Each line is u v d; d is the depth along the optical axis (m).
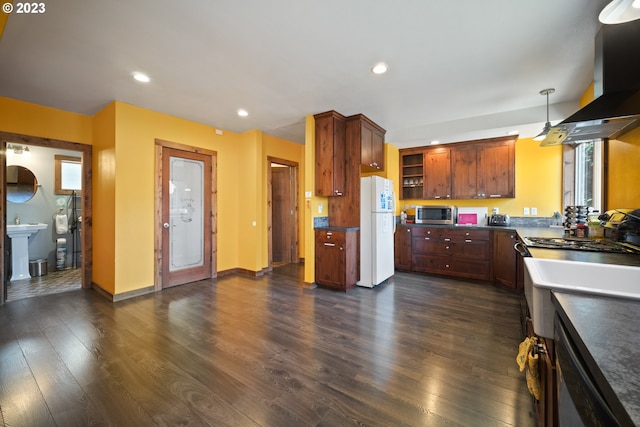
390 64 2.49
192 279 4.18
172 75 2.69
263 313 2.95
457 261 4.34
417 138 4.41
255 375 1.86
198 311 3.00
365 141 4.00
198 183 4.25
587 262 1.46
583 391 0.61
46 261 4.56
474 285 4.02
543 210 4.27
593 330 0.67
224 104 3.46
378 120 4.07
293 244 5.68
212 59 2.41
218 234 4.54
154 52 2.29
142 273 3.59
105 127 3.49
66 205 4.95
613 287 1.34
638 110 1.70
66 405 1.58
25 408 1.55
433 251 4.56
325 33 2.06
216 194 4.48
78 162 5.07
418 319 2.79
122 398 1.63
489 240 4.07
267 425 1.44
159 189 3.76
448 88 2.99
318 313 2.95
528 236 2.65
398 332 2.50
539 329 1.10
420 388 1.73
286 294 3.61
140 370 1.91
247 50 2.27
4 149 3.19
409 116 3.90
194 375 1.86
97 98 3.23
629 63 1.79
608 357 0.54
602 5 1.74
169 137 3.86
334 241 3.76
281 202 5.77
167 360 2.04
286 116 3.92
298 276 4.57
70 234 5.01
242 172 4.78
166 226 3.85
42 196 4.70
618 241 2.16
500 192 4.35
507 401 1.61
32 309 3.04
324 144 3.81
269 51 2.29
